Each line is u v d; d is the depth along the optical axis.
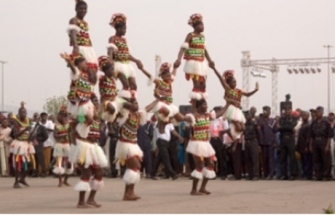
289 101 19.58
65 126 16.81
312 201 11.96
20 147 16.52
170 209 10.59
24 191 15.30
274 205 11.23
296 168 18.94
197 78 13.78
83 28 12.08
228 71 14.57
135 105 12.11
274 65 33.62
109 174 20.89
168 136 19.53
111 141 20.38
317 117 18.53
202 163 13.51
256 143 19.00
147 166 20.09
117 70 12.92
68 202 12.25
